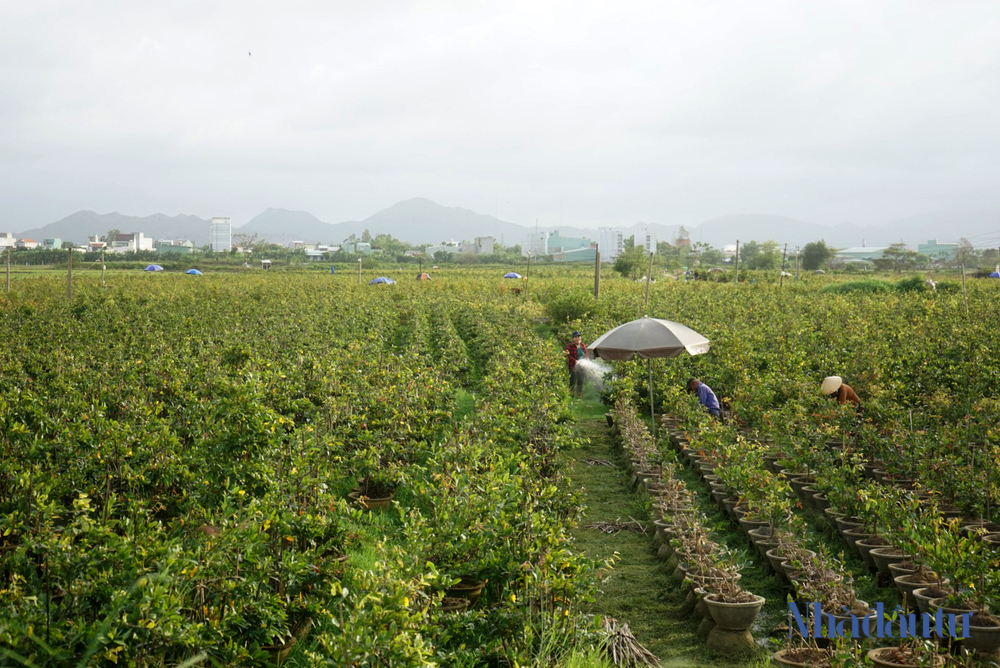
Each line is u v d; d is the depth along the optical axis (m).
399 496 11.98
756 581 9.12
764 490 9.59
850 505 9.95
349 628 5.47
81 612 5.82
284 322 29.36
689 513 9.60
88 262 109.25
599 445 16.25
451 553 7.74
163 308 37.50
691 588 8.30
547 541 7.64
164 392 14.76
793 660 6.96
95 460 9.17
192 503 8.32
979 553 7.70
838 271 116.88
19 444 9.38
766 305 34.44
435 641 6.56
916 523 8.13
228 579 6.48
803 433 12.66
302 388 15.29
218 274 85.31
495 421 13.24
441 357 24.92
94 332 24.36
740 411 15.44
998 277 61.84
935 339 21.64
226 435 9.77
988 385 15.85
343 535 8.67
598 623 6.71
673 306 33.81
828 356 19.67
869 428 12.64
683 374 18.39
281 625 6.75
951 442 11.70
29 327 26.16
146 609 5.38
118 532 8.05
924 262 140.25
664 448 12.56
